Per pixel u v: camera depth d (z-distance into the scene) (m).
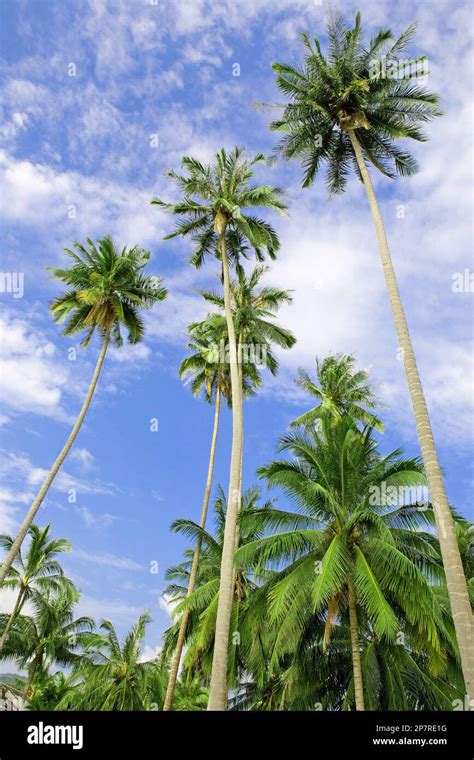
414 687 19.39
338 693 20.83
